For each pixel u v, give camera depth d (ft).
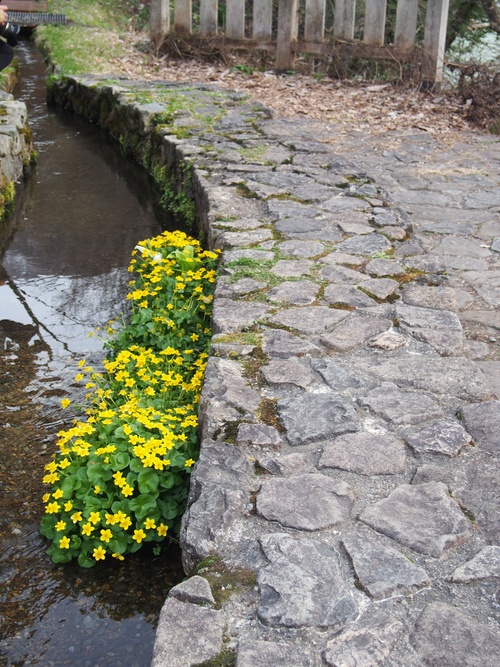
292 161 21.44
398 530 8.04
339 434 9.66
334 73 33.24
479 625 6.93
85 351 15.44
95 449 10.30
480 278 14.93
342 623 6.95
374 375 11.00
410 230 16.80
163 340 14.03
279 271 14.34
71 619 9.23
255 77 33.71
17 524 10.71
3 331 16.12
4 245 20.45
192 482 8.89
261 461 9.19
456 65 30.09
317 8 33.17
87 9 49.34
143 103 28.30
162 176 24.30
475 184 20.84
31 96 36.32
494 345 12.48
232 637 6.88
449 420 9.93
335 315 12.70
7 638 8.95
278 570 7.52
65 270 19.02
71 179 26.08
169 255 16.22
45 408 13.47
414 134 25.61
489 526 8.14
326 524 8.13
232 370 11.04
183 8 36.17
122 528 9.85
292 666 6.52
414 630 6.88
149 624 9.17
